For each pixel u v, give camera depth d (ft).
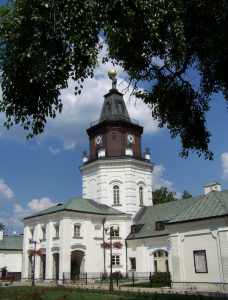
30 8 36.27
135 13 40.57
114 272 118.93
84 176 144.77
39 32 35.65
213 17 45.39
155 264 111.96
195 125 54.95
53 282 113.29
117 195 134.82
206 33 46.19
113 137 141.38
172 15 42.04
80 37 37.63
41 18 35.60
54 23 35.73
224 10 41.96
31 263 133.59
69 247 113.70
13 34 36.04
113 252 123.54
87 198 140.15
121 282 107.55
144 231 120.57
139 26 42.83
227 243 65.41
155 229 115.96
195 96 54.39
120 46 46.34
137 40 45.80
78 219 119.44
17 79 39.14
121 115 148.15
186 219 73.87
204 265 68.74
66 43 37.83
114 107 149.79
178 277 72.69
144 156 147.54
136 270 117.39
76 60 40.75
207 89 53.78
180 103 53.67
